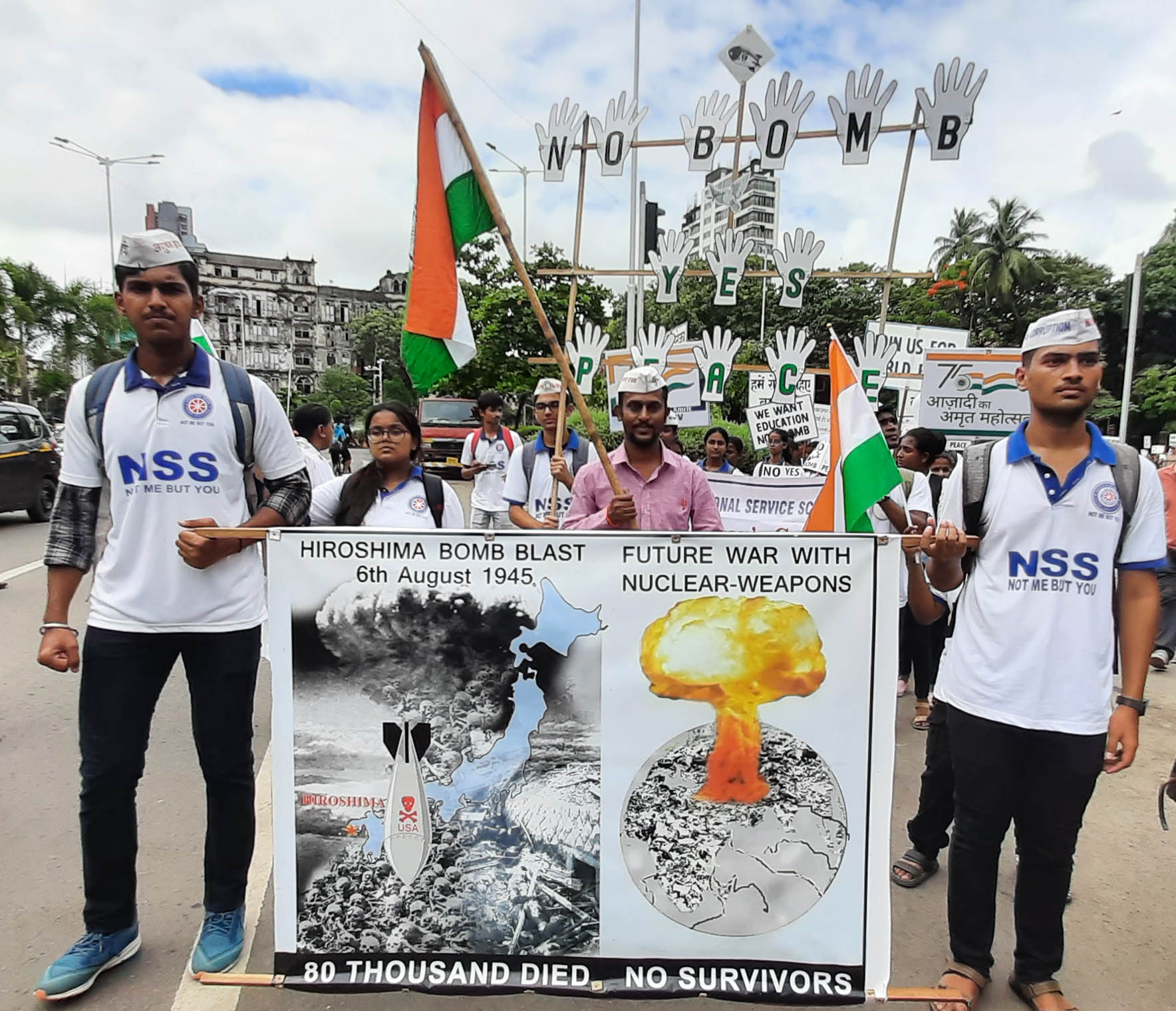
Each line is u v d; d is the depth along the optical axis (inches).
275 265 3848.4
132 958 97.7
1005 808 88.4
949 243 1691.7
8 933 101.8
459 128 97.1
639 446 126.4
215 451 90.4
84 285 1332.4
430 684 82.1
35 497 473.7
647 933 83.1
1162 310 1499.8
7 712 180.5
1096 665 84.4
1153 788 153.4
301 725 82.8
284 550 81.8
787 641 81.0
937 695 95.3
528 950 83.4
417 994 93.1
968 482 88.9
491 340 938.1
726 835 82.1
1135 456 85.2
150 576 89.0
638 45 537.6
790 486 187.9
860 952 82.4
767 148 236.5
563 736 82.1
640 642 81.4
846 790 81.7
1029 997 91.7
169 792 142.4
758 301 949.2
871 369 241.6
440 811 82.8
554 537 80.7
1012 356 236.8
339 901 83.7
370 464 135.9
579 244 238.1
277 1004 90.5
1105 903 114.4
